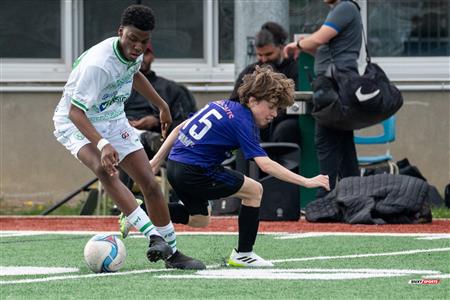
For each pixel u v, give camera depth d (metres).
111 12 32.00
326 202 23.34
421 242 18.84
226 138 15.41
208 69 31.58
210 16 31.70
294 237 19.89
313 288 12.83
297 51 24.31
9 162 31.22
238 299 11.96
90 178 31.17
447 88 30.52
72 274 14.67
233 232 21.19
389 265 15.45
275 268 15.16
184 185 15.55
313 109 23.64
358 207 22.75
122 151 15.14
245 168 23.95
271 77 15.38
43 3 31.83
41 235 20.89
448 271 14.62
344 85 23.23
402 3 31.19
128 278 14.02
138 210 14.81
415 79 30.67
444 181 30.56
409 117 30.59
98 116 14.95
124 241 19.30
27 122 31.30
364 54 30.97
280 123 25.22
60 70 31.59
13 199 31.22
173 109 26.48
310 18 31.23
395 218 22.78
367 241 19.08
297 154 24.11
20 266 15.79
